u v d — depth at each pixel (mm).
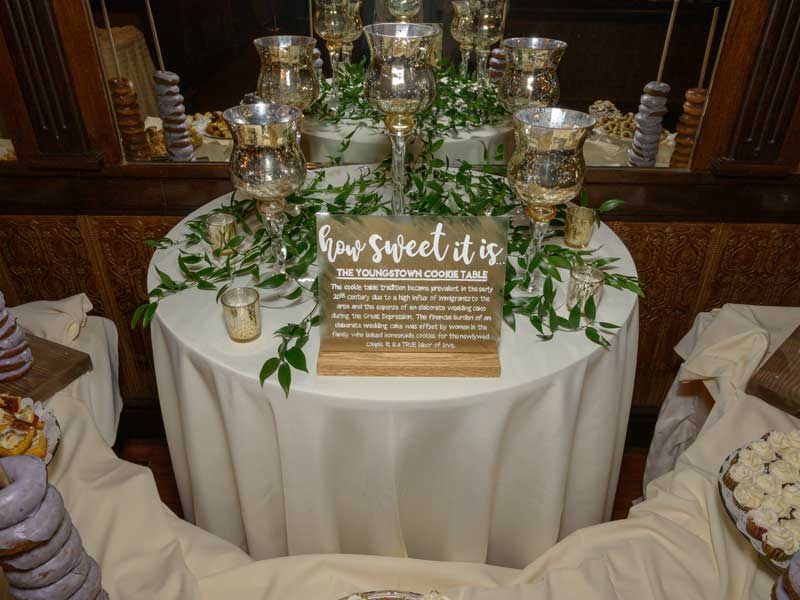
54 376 1261
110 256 2057
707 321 1682
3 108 1782
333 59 1879
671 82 1796
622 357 1248
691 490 1112
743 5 1666
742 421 1263
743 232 1985
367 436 1081
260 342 1153
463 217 984
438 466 1141
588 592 933
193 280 1312
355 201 1604
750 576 958
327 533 1210
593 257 1435
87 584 748
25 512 632
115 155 1886
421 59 1244
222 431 1239
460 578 1016
